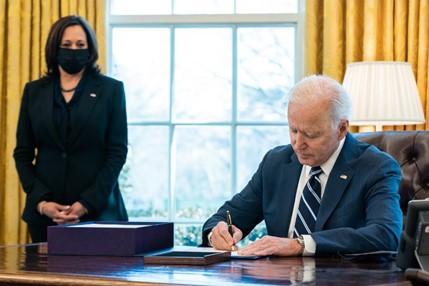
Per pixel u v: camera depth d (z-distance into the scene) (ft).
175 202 15.66
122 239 7.36
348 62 14.37
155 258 6.64
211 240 8.18
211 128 15.65
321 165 8.25
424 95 14.16
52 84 11.73
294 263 6.73
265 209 8.72
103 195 11.39
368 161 8.13
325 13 14.47
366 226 7.59
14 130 14.88
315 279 5.58
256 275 5.82
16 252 7.80
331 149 8.09
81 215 11.25
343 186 8.07
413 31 14.28
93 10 14.92
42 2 14.99
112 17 15.78
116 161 11.66
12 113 14.88
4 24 15.03
